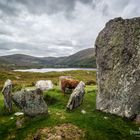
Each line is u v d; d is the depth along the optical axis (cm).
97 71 2728
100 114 2420
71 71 15538
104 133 1988
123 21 2562
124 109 2330
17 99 2342
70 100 2553
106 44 2639
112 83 2514
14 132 2078
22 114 2383
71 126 2036
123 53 2472
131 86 2344
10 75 10556
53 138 1877
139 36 2397
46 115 2291
